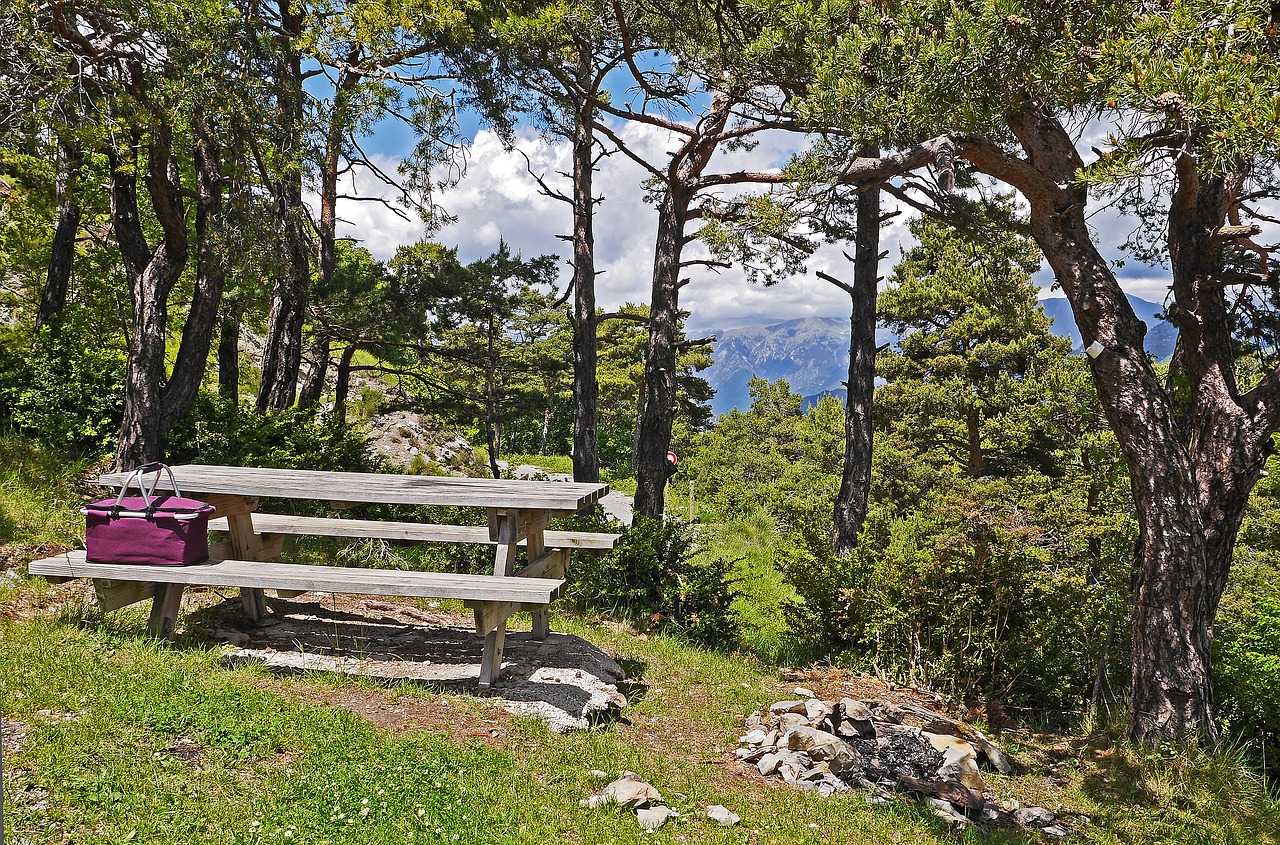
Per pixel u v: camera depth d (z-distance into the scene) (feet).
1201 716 22.12
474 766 14.69
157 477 19.39
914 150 23.30
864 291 49.96
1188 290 24.81
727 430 176.55
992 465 85.56
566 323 172.86
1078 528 31.24
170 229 32.35
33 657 16.15
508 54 33.12
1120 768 21.07
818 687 24.90
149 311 32.27
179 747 13.66
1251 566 46.47
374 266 60.13
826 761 18.25
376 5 32.07
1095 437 49.57
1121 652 26.63
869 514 68.33
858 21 23.36
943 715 23.94
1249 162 21.62
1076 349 82.58
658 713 20.13
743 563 59.00
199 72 28.68
